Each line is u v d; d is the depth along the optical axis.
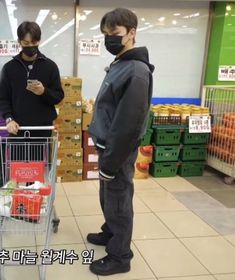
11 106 2.61
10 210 1.83
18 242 2.62
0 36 4.00
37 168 2.09
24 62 2.55
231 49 4.39
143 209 3.32
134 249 2.62
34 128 2.27
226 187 4.03
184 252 2.61
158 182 4.09
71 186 3.82
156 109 4.12
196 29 4.51
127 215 2.21
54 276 2.26
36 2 4.00
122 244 2.26
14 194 1.82
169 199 3.59
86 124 3.86
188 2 4.39
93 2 4.14
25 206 1.83
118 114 1.91
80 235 2.78
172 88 4.61
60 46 4.20
